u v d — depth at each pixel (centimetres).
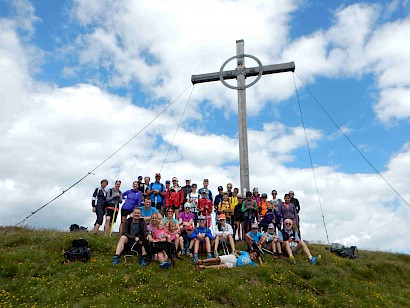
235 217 1606
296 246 1438
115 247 1325
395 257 1675
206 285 1064
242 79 2055
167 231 1330
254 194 1709
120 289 1014
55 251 1264
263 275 1184
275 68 2031
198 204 1590
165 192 1656
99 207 1525
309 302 1053
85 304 927
